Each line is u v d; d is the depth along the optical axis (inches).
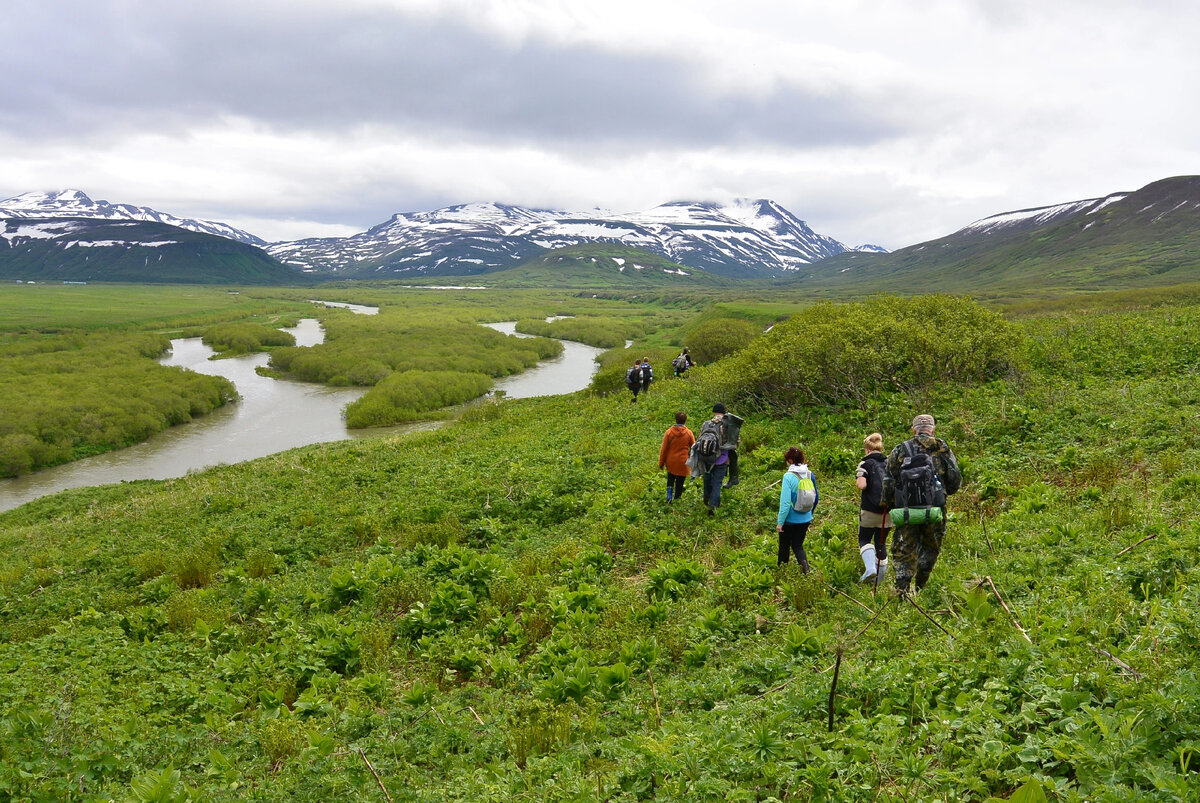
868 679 220.5
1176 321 852.6
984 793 160.6
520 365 3093.0
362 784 215.8
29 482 1536.7
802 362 762.2
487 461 762.2
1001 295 5575.8
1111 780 144.0
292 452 1170.6
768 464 586.2
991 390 655.1
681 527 485.1
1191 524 302.2
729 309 3754.9
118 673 350.6
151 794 202.1
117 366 2738.7
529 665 314.2
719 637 307.3
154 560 546.9
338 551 548.1
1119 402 548.7
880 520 331.0
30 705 289.7
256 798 212.1
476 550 494.6
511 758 225.9
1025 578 292.2
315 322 5482.3
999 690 195.0
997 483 445.7
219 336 3996.1
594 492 600.7
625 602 366.0
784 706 219.1
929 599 296.8
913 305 858.1
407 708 280.1
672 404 936.3
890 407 669.9
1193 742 147.2
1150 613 222.5
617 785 190.9
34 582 555.2
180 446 1839.3
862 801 165.6
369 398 2175.2
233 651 361.7
